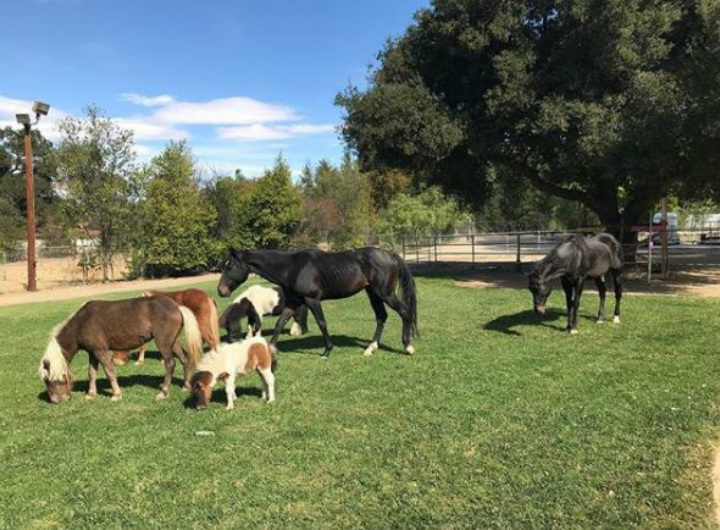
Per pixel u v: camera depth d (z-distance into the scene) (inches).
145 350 378.9
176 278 1093.1
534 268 382.0
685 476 177.6
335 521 159.9
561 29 691.4
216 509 167.8
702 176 642.8
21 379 327.6
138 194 1096.2
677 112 586.2
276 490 177.8
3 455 211.9
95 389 287.1
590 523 154.6
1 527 161.8
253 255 345.4
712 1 562.3
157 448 212.7
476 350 354.3
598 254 402.9
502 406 247.0
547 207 2203.5
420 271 954.7
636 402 245.8
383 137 746.2
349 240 1437.0
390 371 311.4
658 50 649.0
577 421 225.5
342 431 224.7
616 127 639.1
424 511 163.0
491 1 697.0
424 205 1939.0
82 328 272.4
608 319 444.5
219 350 259.4
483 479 180.1
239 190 1326.3
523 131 724.0
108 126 1066.7
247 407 256.7
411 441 212.1
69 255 1232.2
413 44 821.2
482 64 753.0
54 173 1073.5
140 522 162.6
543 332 403.5
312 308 345.7
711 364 302.7
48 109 934.4
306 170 1878.7
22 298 816.3
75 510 170.2
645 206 809.5
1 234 1679.4
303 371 316.5
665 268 736.3
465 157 851.4
